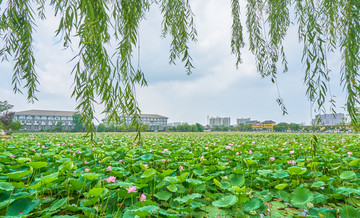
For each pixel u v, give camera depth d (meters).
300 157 3.16
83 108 1.35
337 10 1.56
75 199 1.75
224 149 4.19
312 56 1.41
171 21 2.18
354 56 1.30
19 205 1.33
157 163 2.81
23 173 1.53
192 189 1.95
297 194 1.56
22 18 1.44
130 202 1.60
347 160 2.64
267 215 1.47
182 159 3.39
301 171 1.79
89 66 1.33
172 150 4.26
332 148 4.27
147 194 1.74
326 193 1.85
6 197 1.51
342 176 1.79
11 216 1.19
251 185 2.06
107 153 3.19
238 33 2.31
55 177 1.48
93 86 1.38
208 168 2.34
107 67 1.40
